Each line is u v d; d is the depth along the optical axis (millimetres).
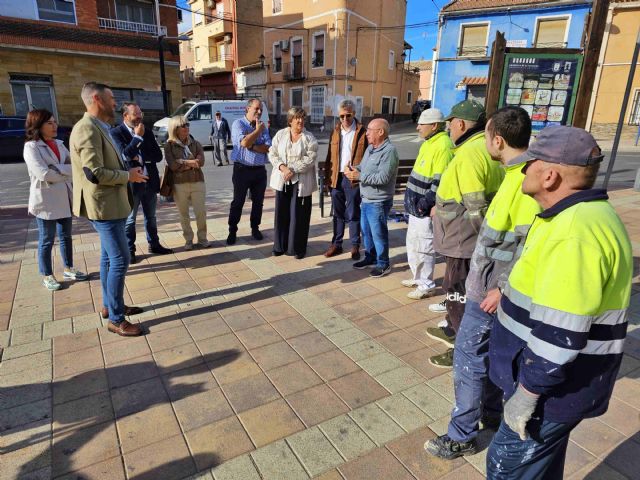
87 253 5199
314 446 2299
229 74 36469
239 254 5297
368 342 3326
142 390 2736
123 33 21109
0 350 3148
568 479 2098
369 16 28094
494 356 1610
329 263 5004
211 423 2461
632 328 3496
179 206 5242
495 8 21672
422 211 3641
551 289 1271
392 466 2180
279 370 2963
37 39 19062
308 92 29359
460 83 23234
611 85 20547
